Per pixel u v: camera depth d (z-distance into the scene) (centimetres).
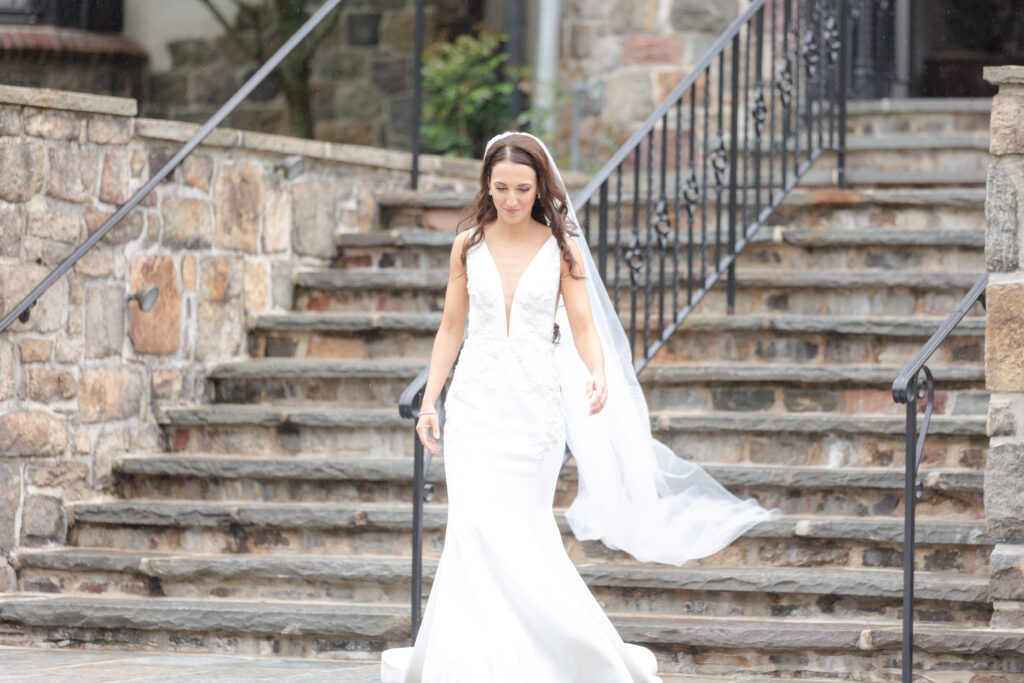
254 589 963
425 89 1806
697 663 848
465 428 711
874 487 949
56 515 1044
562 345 802
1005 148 859
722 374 1059
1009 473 855
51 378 1048
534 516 707
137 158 1137
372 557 971
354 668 849
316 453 1102
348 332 1220
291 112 1684
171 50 1501
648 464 857
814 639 829
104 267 1097
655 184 1501
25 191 1038
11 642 942
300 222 1303
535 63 1747
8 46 1309
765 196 1370
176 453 1134
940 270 1177
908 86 1658
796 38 1269
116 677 803
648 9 1645
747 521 905
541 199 713
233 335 1223
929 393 823
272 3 1653
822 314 1157
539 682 673
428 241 1312
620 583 903
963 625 863
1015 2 1620
